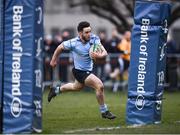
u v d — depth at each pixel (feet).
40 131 90.79
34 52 88.63
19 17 88.48
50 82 201.16
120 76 196.85
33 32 88.28
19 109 89.15
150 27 100.27
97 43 103.81
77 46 104.32
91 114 120.37
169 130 94.58
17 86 89.15
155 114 102.53
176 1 223.51
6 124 89.61
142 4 100.17
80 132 92.07
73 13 392.88
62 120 109.91
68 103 147.23
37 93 89.61
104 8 226.17
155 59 100.63
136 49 101.04
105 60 198.90
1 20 89.20
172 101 155.63
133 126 99.35
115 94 182.39
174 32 374.43
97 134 89.76
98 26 384.68
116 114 120.78
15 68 89.10
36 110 89.81
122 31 227.61
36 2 88.07
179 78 218.18
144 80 101.24
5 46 89.25
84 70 105.09
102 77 199.93
